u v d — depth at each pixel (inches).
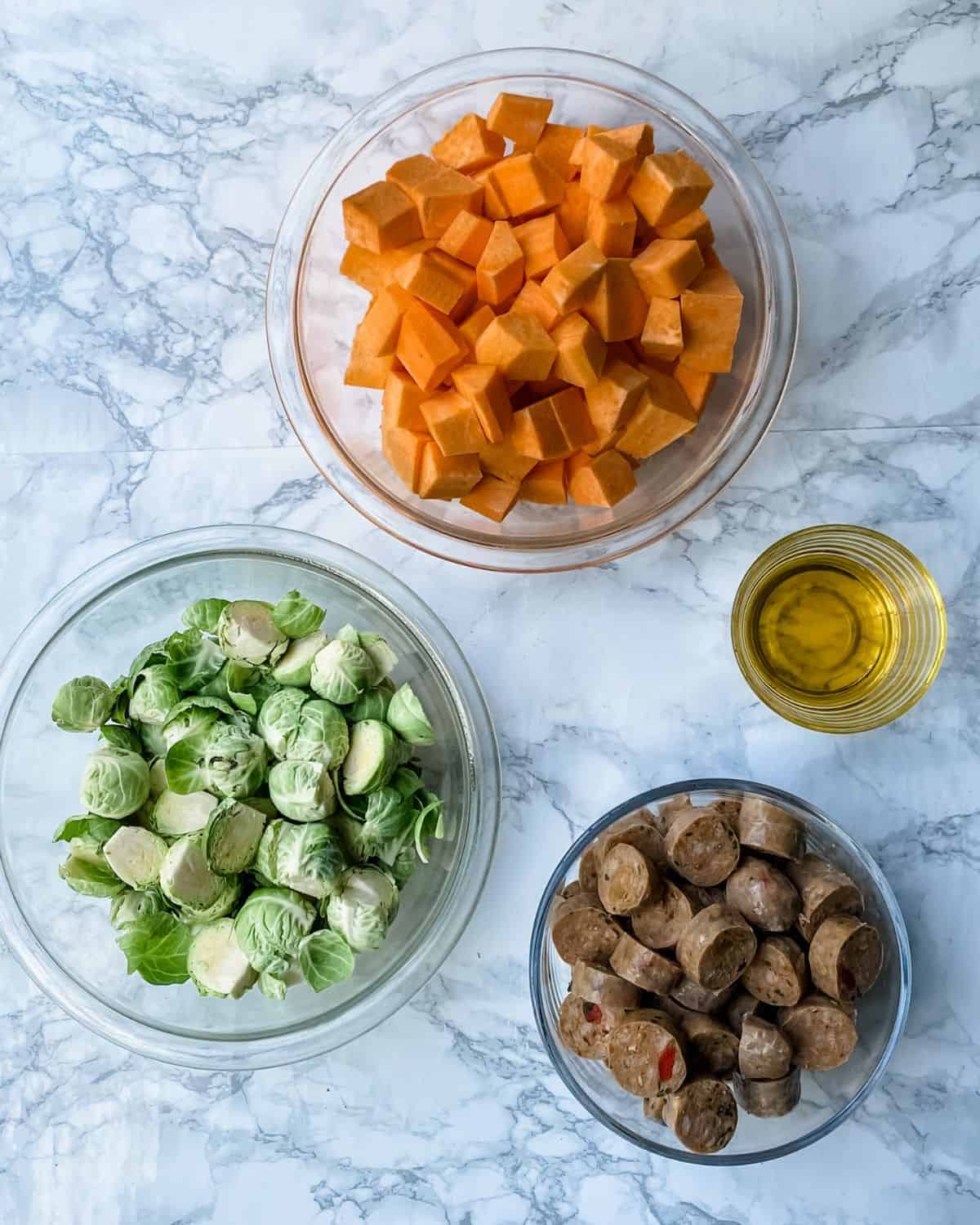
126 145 31.4
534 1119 31.1
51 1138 31.5
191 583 30.8
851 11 30.5
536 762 31.1
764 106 30.6
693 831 27.4
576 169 28.1
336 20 31.0
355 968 30.5
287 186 31.2
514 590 31.2
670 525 29.7
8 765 30.8
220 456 31.4
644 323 28.1
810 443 30.9
